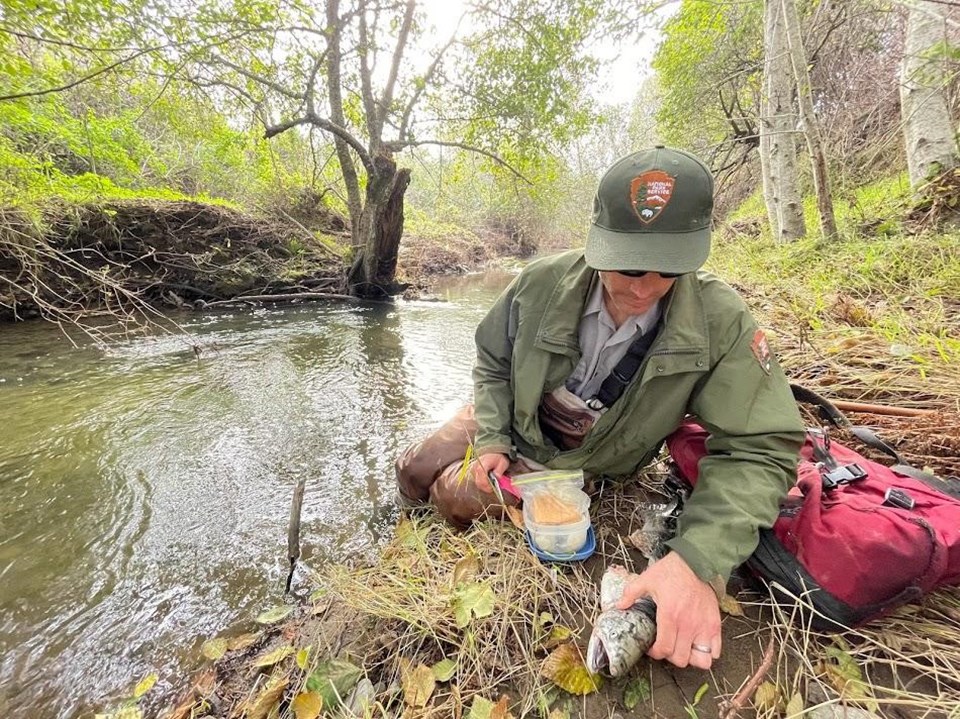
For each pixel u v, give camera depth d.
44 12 4.04
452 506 1.74
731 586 1.34
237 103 7.09
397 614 1.35
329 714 1.17
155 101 6.72
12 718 1.29
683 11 7.43
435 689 1.19
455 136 8.68
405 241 13.02
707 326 1.28
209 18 4.82
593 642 1.12
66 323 5.40
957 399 1.81
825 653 1.12
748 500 1.13
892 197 4.73
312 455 2.66
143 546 1.94
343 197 10.19
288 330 5.56
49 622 1.58
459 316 6.48
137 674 1.41
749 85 8.70
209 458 2.62
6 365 4.05
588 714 1.09
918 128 4.18
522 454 1.78
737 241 6.41
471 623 1.32
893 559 1.02
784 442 1.20
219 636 1.53
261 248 7.89
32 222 5.11
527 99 7.71
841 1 6.40
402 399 3.47
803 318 2.64
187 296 6.99
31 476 2.44
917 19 4.08
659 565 1.13
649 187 1.10
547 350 1.42
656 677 1.14
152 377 3.85
